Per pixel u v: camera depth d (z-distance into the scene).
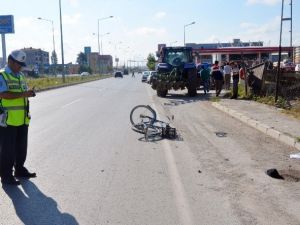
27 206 5.65
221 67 28.34
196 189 6.36
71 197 6.01
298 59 45.53
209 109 17.61
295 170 7.59
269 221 5.11
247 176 7.10
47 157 8.56
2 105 6.53
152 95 27.81
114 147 9.62
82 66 147.50
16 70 6.65
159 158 8.47
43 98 25.98
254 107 16.27
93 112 17.05
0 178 6.84
